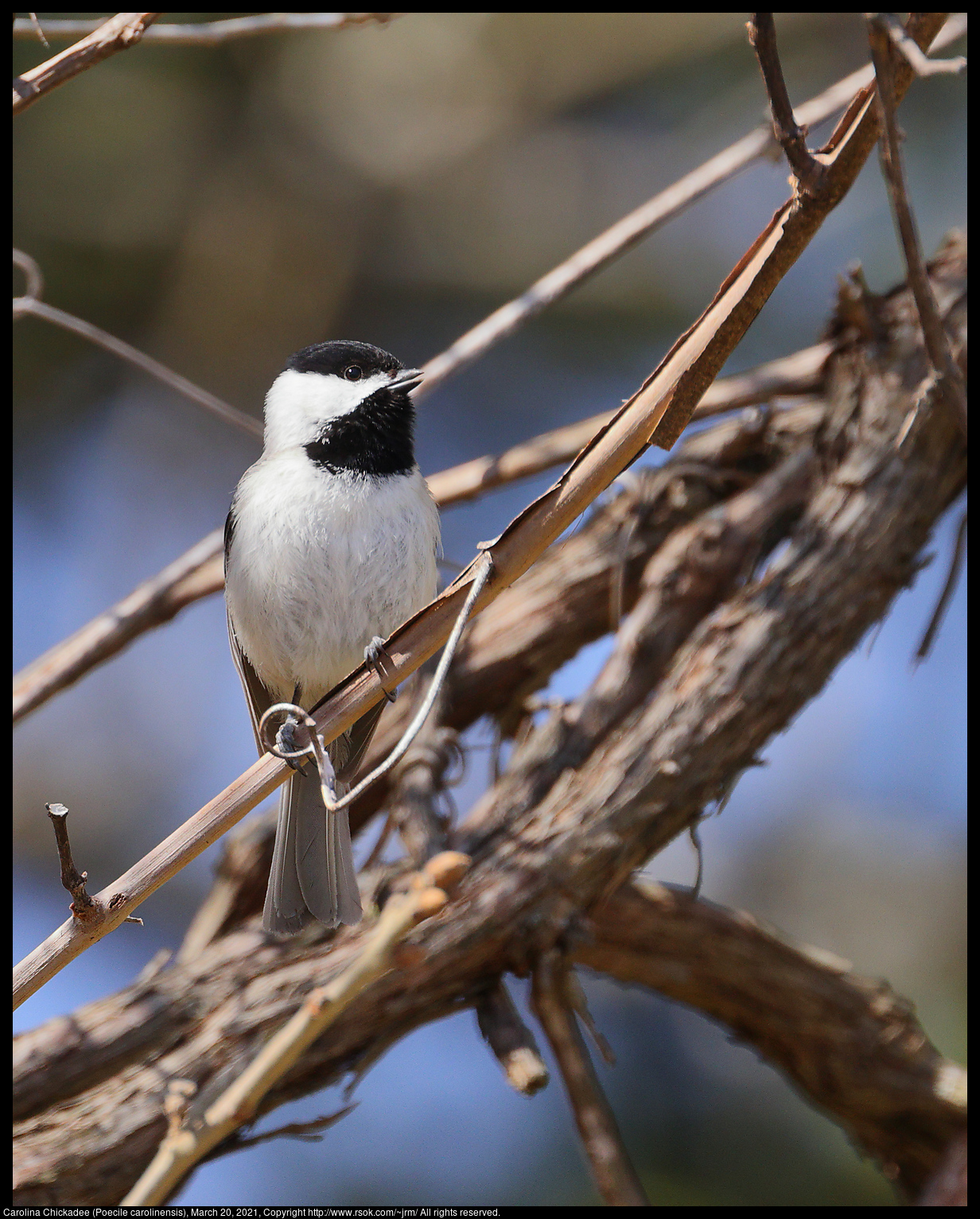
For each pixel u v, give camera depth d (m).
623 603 7.34
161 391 11.42
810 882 9.84
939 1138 6.91
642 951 6.81
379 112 11.64
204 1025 5.70
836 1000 6.92
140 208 10.95
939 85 10.39
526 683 7.33
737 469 7.38
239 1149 5.39
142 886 4.00
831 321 7.17
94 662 6.96
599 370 11.42
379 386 6.85
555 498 3.99
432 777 6.65
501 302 11.76
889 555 6.48
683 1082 8.66
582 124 12.18
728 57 11.54
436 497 7.53
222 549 7.14
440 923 5.80
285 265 11.51
